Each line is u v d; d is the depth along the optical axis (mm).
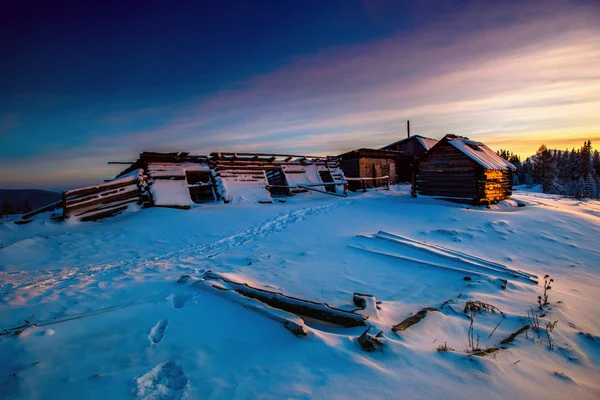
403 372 3186
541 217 13172
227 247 9867
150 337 4066
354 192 24938
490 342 4109
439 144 17469
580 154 60531
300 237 10930
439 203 16422
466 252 9406
